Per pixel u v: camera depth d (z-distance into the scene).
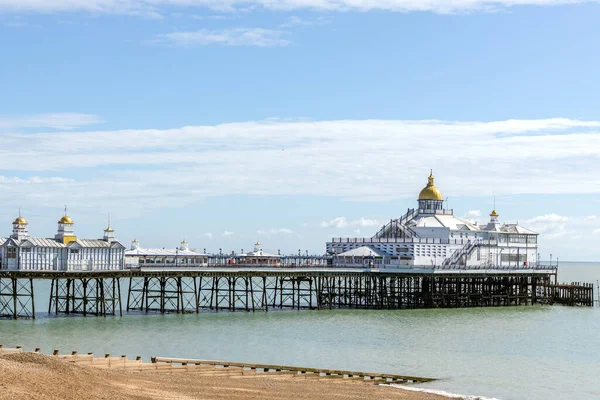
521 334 115.38
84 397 47.59
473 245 175.00
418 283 163.62
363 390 65.44
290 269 145.12
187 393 55.16
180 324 113.25
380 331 113.12
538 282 190.00
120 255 126.25
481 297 165.62
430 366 84.88
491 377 79.56
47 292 194.50
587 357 94.25
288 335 105.25
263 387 62.00
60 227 123.56
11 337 95.06
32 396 45.12
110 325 109.44
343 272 151.12
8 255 115.81
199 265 138.38
